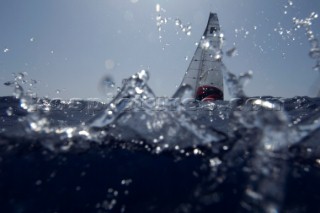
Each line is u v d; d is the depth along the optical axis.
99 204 1.28
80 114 3.10
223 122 2.44
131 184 1.45
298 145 1.82
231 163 1.65
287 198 1.30
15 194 1.34
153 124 2.24
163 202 1.29
